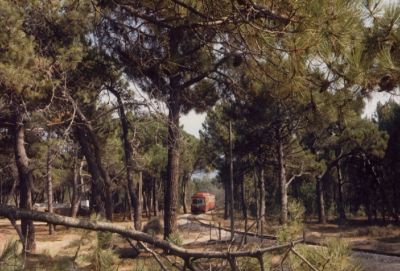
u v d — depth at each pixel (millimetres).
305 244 2971
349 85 3539
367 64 3117
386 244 23250
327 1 3094
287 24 3398
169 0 4621
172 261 3143
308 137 32875
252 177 39688
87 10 11516
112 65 12711
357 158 34875
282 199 27344
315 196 45844
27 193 17406
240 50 4344
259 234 3107
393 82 3148
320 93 4250
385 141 30938
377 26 3035
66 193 74500
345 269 2889
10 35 9656
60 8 12188
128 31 8344
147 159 21844
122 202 59719
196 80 13484
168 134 14656
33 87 10750
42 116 12328
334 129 31078
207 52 5746
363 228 30906
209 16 4090
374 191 35906
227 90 15289
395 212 34562
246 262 3027
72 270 2832
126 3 5105
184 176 53781
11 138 21359
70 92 13453
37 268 2697
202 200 45094
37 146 21906
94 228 2979
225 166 35719
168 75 11258
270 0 3430
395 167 33188
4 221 39000
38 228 35250
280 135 26312
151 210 60656
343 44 3162
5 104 11680
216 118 34812
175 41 6023
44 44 12484
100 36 11375
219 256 2941
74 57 11938
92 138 16484
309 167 31047
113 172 36594
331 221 41469
